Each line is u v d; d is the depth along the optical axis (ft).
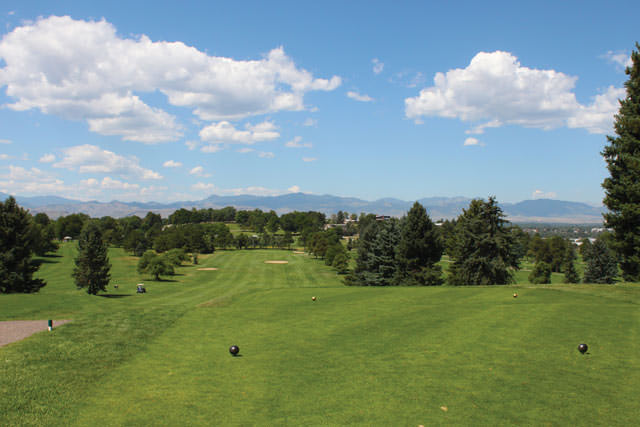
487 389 41.27
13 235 155.53
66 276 278.26
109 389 41.98
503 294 95.55
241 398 39.70
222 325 70.23
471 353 52.42
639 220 116.98
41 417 35.68
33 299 104.78
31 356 50.98
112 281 265.75
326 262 378.32
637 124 113.09
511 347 54.54
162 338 61.62
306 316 77.20
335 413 36.32
